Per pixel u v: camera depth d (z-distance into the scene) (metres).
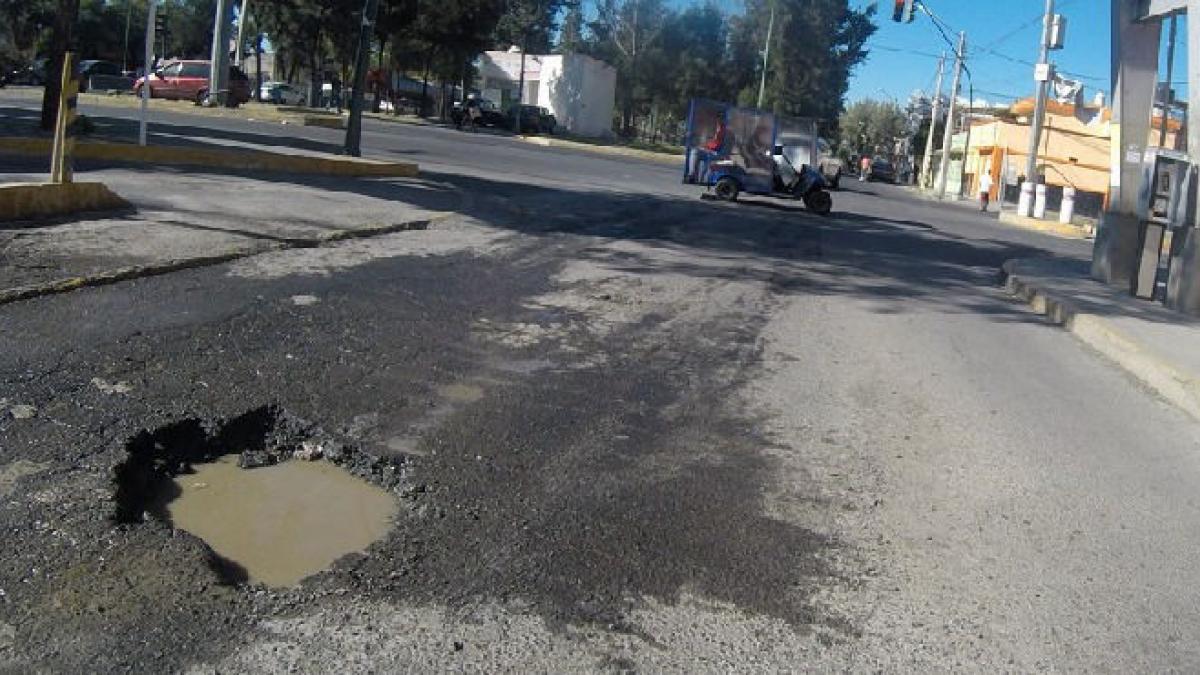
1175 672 3.71
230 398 5.52
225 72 35.91
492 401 6.13
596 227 15.07
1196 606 4.25
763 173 23.42
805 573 4.28
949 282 14.20
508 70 69.12
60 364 5.66
